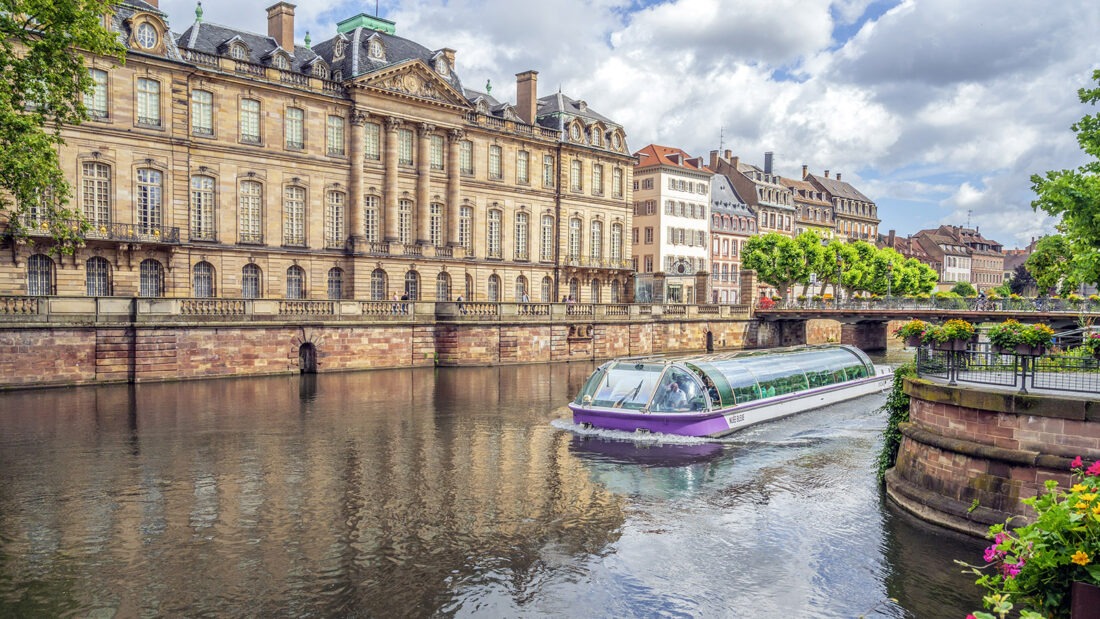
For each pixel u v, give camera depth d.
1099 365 14.19
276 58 48.16
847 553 14.15
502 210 60.97
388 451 21.91
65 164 39.75
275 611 11.66
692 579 13.06
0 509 16.14
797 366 29.75
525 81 64.44
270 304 39.62
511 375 42.53
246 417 27.00
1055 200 21.11
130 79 41.72
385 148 53.06
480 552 14.16
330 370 41.72
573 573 13.27
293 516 15.95
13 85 23.59
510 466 20.33
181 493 17.44
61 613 11.46
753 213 96.69
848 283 82.00
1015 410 13.77
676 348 61.56
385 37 54.72
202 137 44.81
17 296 32.12
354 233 51.41
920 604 12.14
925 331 16.78
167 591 12.26
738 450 22.45
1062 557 5.66
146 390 32.91
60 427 24.47
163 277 43.56
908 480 16.48
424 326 46.19
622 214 70.62
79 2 23.97
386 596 12.26
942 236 141.25
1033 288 90.44
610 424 24.59
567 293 66.19
